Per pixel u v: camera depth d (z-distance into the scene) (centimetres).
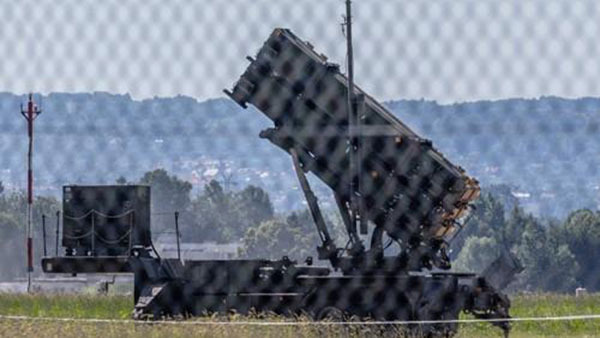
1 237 5069
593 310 7100
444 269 6781
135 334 5209
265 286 6906
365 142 5953
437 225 6444
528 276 6250
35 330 5203
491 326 6988
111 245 7056
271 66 5659
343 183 6134
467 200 6359
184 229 6806
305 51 5653
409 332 6034
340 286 6631
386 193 6259
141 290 7019
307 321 5822
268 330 5478
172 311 6981
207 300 6994
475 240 6644
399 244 6600
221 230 6819
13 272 5653
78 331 5197
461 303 6681
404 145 6012
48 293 6900
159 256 7119
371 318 6531
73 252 7069
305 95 5697
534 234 5922
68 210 7056
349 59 3453
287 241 6856
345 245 6688
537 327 7044
